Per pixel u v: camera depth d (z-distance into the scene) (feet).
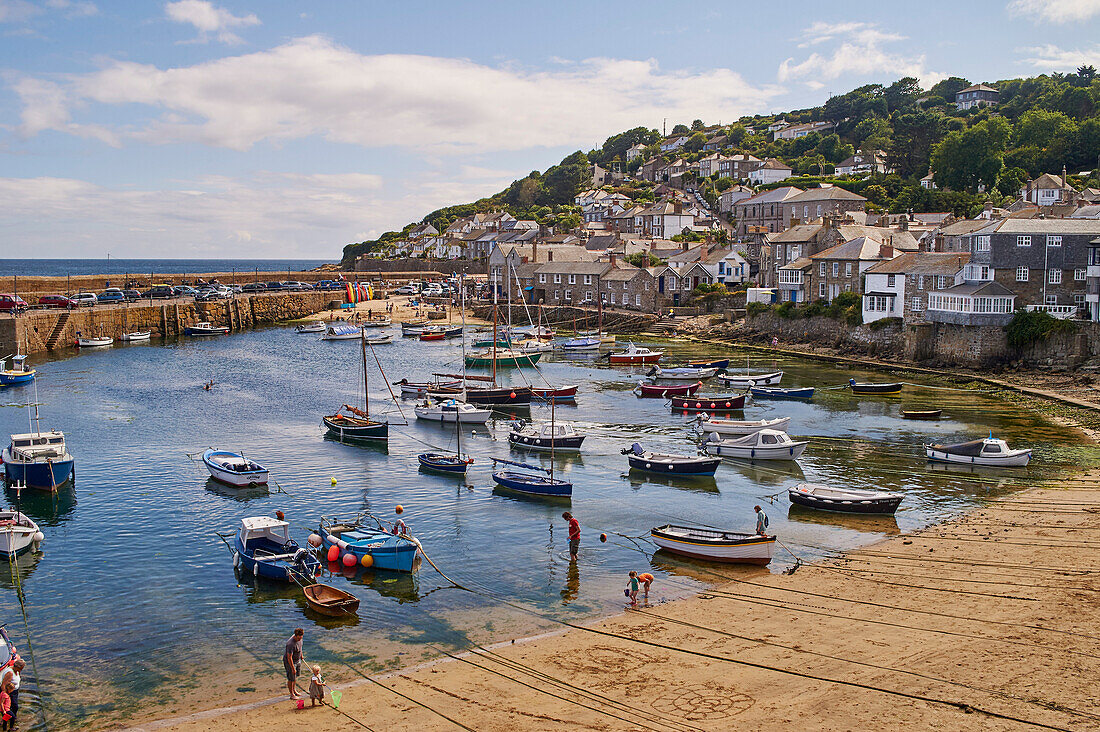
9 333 329.31
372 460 182.29
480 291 570.46
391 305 510.99
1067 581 104.22
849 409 230.68
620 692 80.69
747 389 266.16
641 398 256.73
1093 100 640.99
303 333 443.73
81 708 82.07
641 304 461.37
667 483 164.45
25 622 102.63
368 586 114.01
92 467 175.11
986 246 278.26
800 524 138.10
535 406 245.86
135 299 458.91
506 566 120.98
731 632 94.58
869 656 85.25
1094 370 241.55
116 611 105.91
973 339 277.23
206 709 81.10
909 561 116.26
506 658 90.33
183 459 181.98
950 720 71.26
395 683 85.20
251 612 105.60
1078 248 269.03
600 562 122.21
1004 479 159.33
